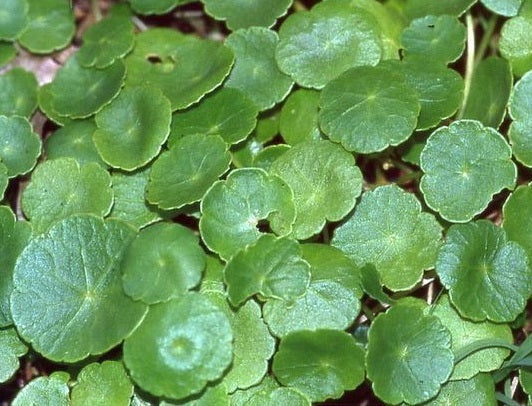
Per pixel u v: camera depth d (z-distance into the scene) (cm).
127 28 42
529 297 36
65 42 43
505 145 36
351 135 37
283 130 39
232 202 36
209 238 35
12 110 42
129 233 36
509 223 36
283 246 35
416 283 36
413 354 34
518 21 40
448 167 36
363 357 34
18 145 40
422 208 39
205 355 33
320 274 35
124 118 39
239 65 40
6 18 43
